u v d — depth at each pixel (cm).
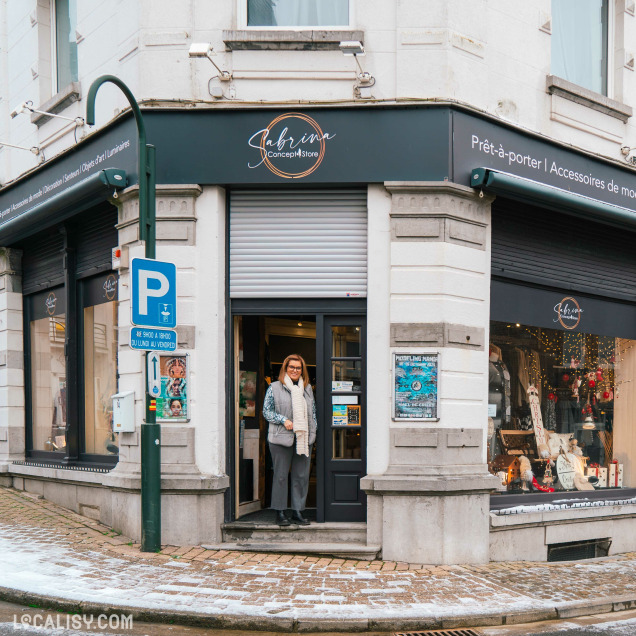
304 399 739
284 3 787
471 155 744
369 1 749
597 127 906
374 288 731
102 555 672
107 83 838
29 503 931
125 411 751
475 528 717
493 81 790
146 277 656
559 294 871
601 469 920
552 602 580
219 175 736
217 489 719
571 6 930
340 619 513
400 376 716
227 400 752
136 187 741
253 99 747
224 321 751
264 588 584
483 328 756
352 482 745
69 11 1005
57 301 1003
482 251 759
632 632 529
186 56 748
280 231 755
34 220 918
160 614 516
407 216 724
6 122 1101
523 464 830
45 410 1034
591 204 823
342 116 734
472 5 768
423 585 614
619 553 852
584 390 909
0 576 592
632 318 961
